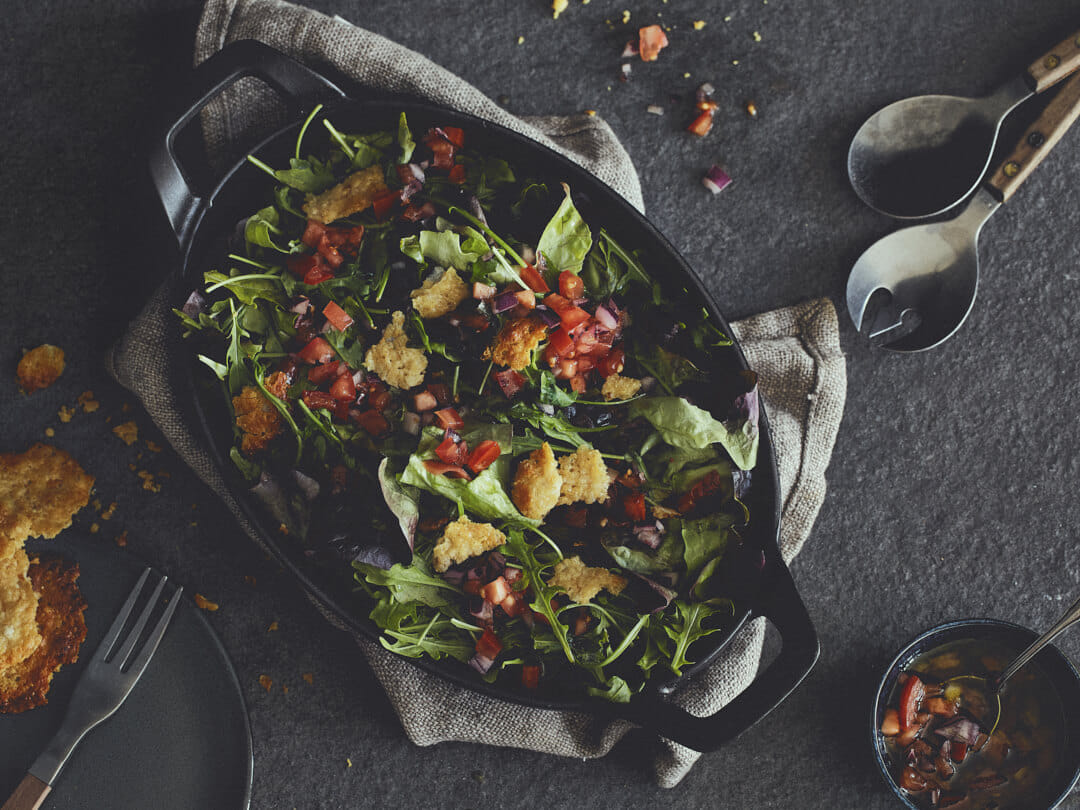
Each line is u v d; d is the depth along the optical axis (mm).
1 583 841
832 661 899
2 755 835
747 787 896
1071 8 903
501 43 895
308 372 811
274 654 882
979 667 870
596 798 892
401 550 799
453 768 889
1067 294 908
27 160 872
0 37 870
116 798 843
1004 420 908
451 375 812
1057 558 907
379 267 812
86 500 873
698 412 798
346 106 806
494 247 805
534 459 799
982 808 873
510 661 805
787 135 899
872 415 904
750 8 898
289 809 883
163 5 878
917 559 904
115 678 836
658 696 815
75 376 874
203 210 804
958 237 893
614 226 820
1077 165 906
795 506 882
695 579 804
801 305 896
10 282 871
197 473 866
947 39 904
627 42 896
